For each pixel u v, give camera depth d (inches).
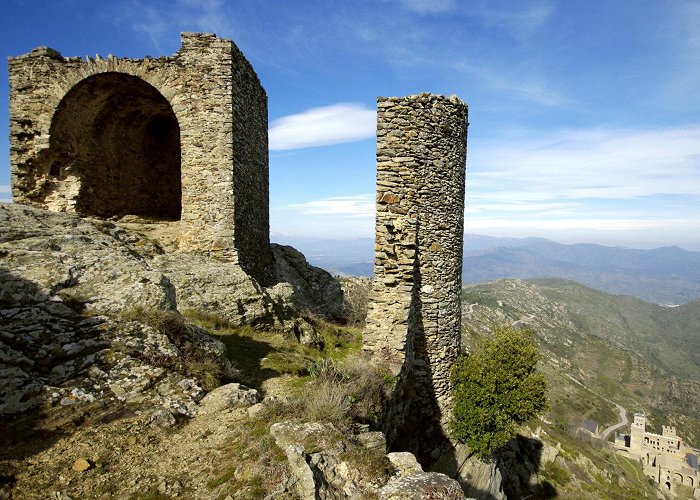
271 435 175.6
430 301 433.7
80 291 265.4
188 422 199.5
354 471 159.5
